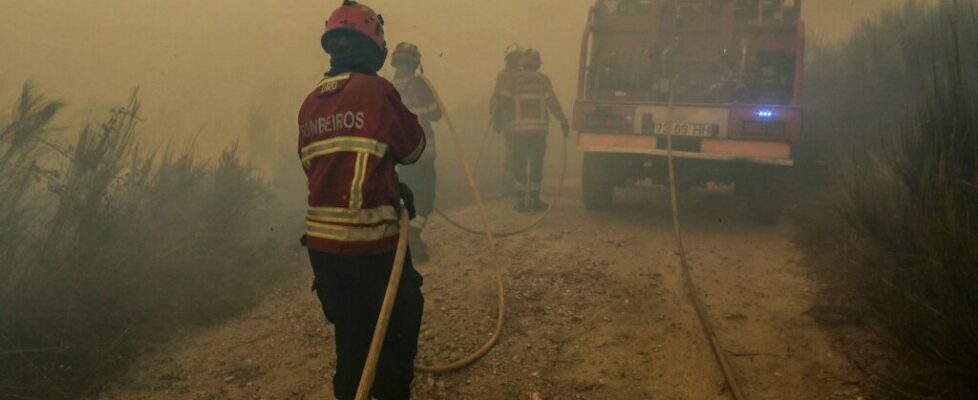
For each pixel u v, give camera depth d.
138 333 3.64
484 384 3.26
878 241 4.33
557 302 4.33
